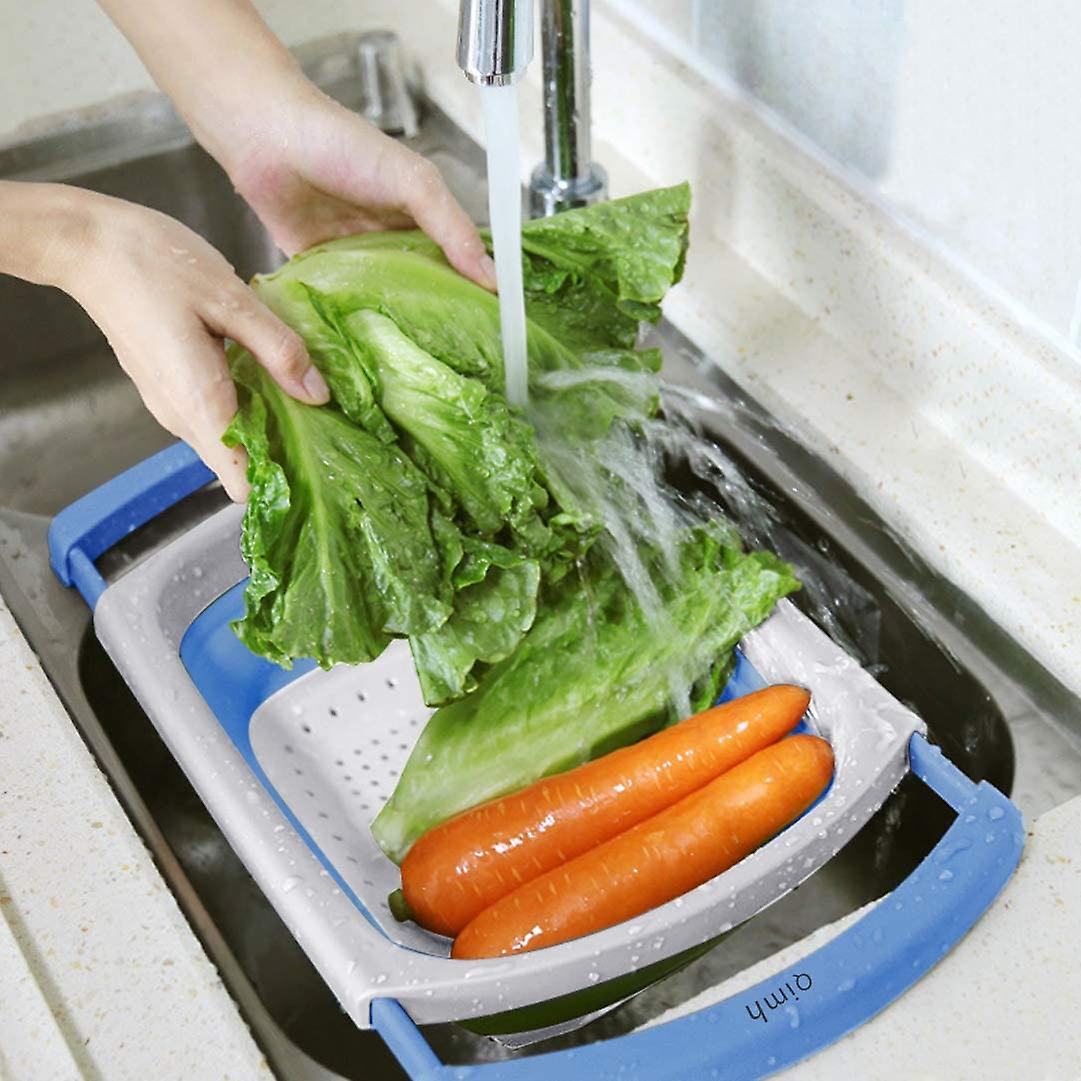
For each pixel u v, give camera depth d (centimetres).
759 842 78
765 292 102
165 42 90
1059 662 82
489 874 79
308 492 73
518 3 69
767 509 95
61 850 75
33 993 69
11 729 81
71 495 109
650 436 92
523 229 86
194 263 77
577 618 86
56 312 113
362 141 88
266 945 84
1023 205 81
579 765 84
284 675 92
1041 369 84
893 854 84
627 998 78
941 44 81
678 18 102
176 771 91
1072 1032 66
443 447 77
